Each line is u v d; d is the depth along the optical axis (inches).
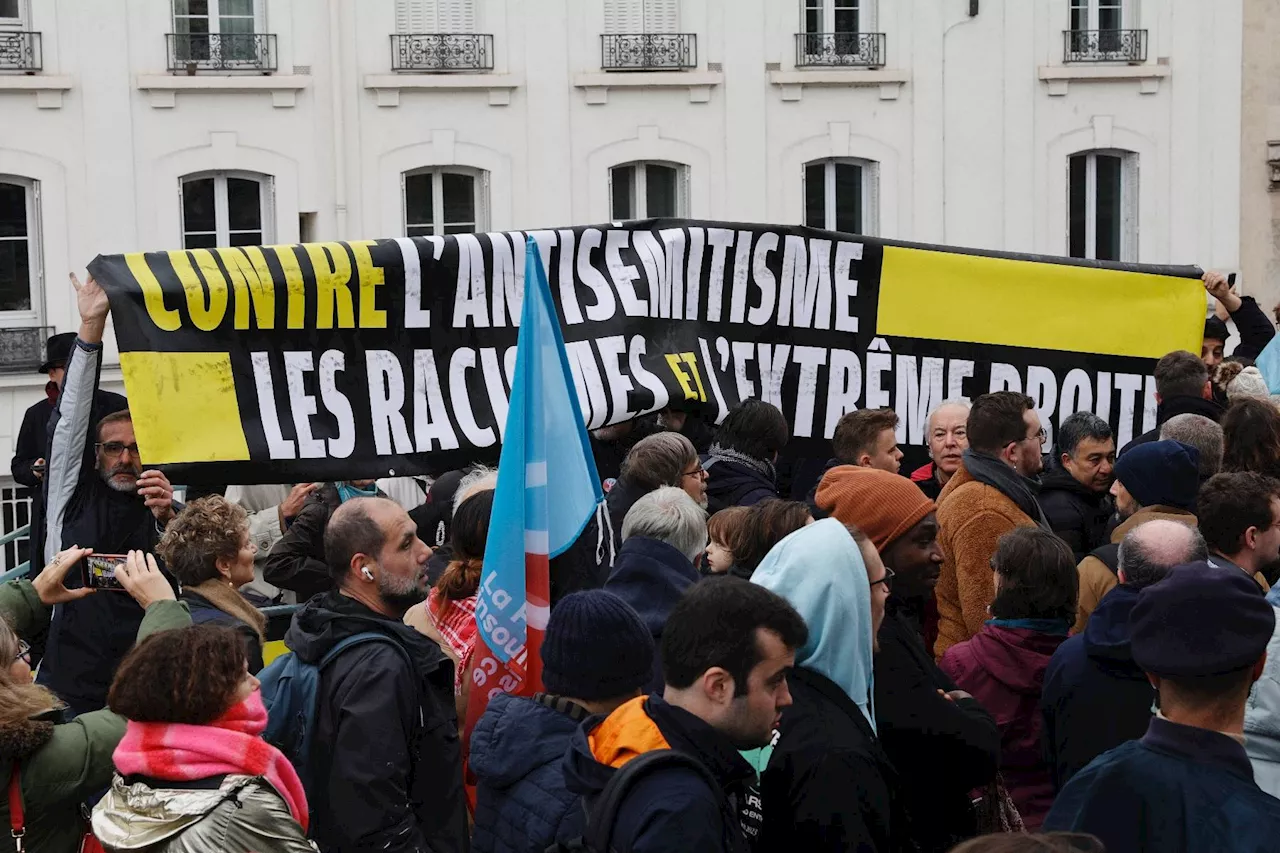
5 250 821.9
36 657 320.2
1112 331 379.2
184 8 832.3
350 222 859.4
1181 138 959.0
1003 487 283.1
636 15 887.1
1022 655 233.6
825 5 911.0
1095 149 954.1
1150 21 949.8
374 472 298.8
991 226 936.9
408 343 304.3
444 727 214.1
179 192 837.8
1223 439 300.5
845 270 357.4
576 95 881.5
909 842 189.6
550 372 230.1
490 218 876.6
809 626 186.9
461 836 215.0
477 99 870.4
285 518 359.9
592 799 165.0
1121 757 161.9
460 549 247.9
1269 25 970.7
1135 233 963.3
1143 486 268.7
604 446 368.8
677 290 340.2
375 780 202.5
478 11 869.8
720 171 901.8
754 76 900.0
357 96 856.3
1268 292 990.4
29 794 191.6
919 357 365.1
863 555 196.1
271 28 840.9
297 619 217.5
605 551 269.9
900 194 926.4
